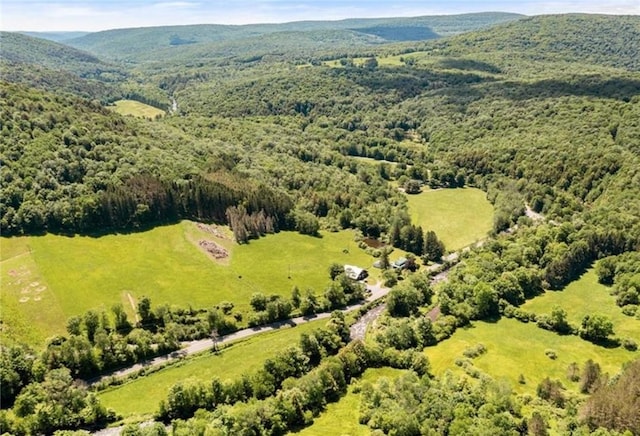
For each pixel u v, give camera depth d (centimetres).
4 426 9562
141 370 11850
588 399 9581
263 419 9562
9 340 11969
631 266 15238
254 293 14825
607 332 12506
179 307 13975
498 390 9938
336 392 10862
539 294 15162
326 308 15088
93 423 10062
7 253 15550
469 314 13825
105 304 13888
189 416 10225
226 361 12306
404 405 9638
